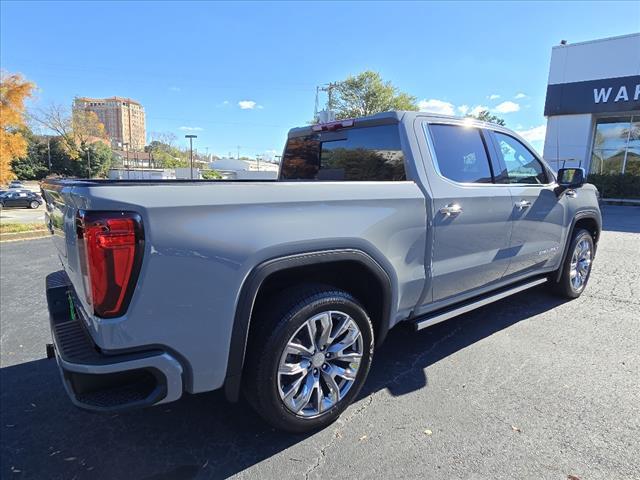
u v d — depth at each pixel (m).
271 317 2.16
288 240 2.09
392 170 3.02
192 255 1.83
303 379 2.32
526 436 2.36
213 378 1.98
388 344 3.64
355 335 2.48
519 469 2.11
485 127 3.51
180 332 1.85
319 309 2.27
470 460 2.18
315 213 2.21
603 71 19.73
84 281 1.85
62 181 2.34
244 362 2.17
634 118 20.25
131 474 2.15
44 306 5.03
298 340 2.27
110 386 1.85
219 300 1.92
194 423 2.56
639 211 16.62
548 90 21.50
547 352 3.44
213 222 1.88
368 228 2.42
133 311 1.74
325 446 2.32
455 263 3.06
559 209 4.18
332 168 3.69
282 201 2.10
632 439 2.33
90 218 1.68
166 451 2.32
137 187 1.76
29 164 66.31
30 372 3.30
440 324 4.09
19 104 14.71
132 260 1.70
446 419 2.54
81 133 69.69
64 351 1.85
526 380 2.98
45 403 2.84
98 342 1.76
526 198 3.68
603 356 3.36
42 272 6.89
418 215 2.73
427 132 3.04
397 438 2.37
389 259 2.57
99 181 2.23
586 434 2.38
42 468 2.20
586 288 5.29
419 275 2.80
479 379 3.01
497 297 3.63
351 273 2.61
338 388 2.45
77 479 2.12
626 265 6.62
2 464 2.23
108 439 2.43
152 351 1.82
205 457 2.26
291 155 4.27
